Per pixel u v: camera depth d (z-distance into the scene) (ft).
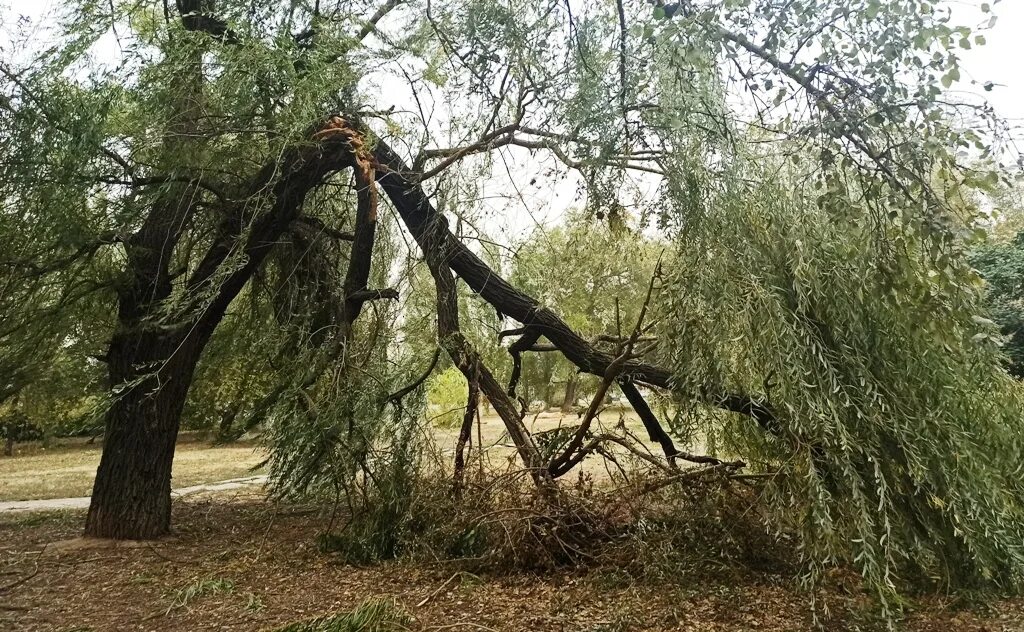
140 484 23.36
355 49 22.04
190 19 24.14
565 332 22.68
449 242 22.59
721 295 15.98
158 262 23.20
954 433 15.25
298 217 25.26
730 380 17.04
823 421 14.34
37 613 16.08
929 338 16.07
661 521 18.06
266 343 26.78
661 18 15.39
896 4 14.33
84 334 25.09
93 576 18.98
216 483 41.11
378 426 21.58
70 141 20.12
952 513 14.89
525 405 24.29
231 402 30.48
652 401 22.31
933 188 15.98
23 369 23.41
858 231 16.11
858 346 16.21
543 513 18.45
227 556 20.81
